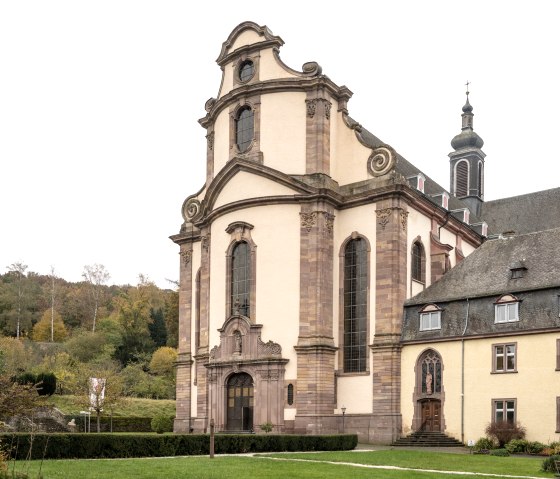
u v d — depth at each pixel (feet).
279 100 171.42
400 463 98.48
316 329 156.97
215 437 114.62
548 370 132.05
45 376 208.03
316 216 161.68
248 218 168.66
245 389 162.40
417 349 152.46
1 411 81.87
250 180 170.71
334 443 131.64
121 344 335.67
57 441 93.86
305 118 169.27
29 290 408.87
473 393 141.69
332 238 164.76
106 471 76.38
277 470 82.23
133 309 364.17
